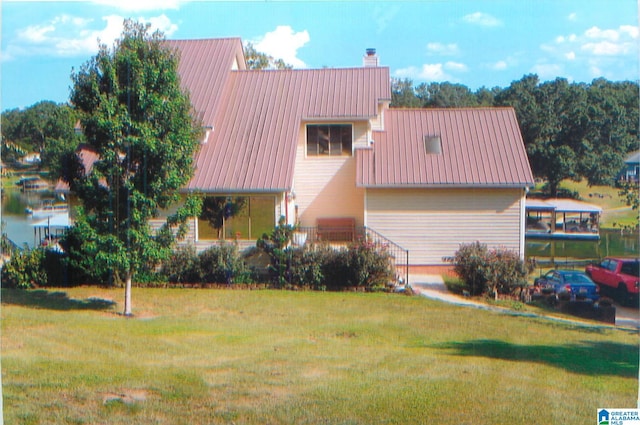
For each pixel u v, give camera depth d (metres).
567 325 14.70
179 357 10.95
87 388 9.21
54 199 25.36
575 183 31.20
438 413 8.49
